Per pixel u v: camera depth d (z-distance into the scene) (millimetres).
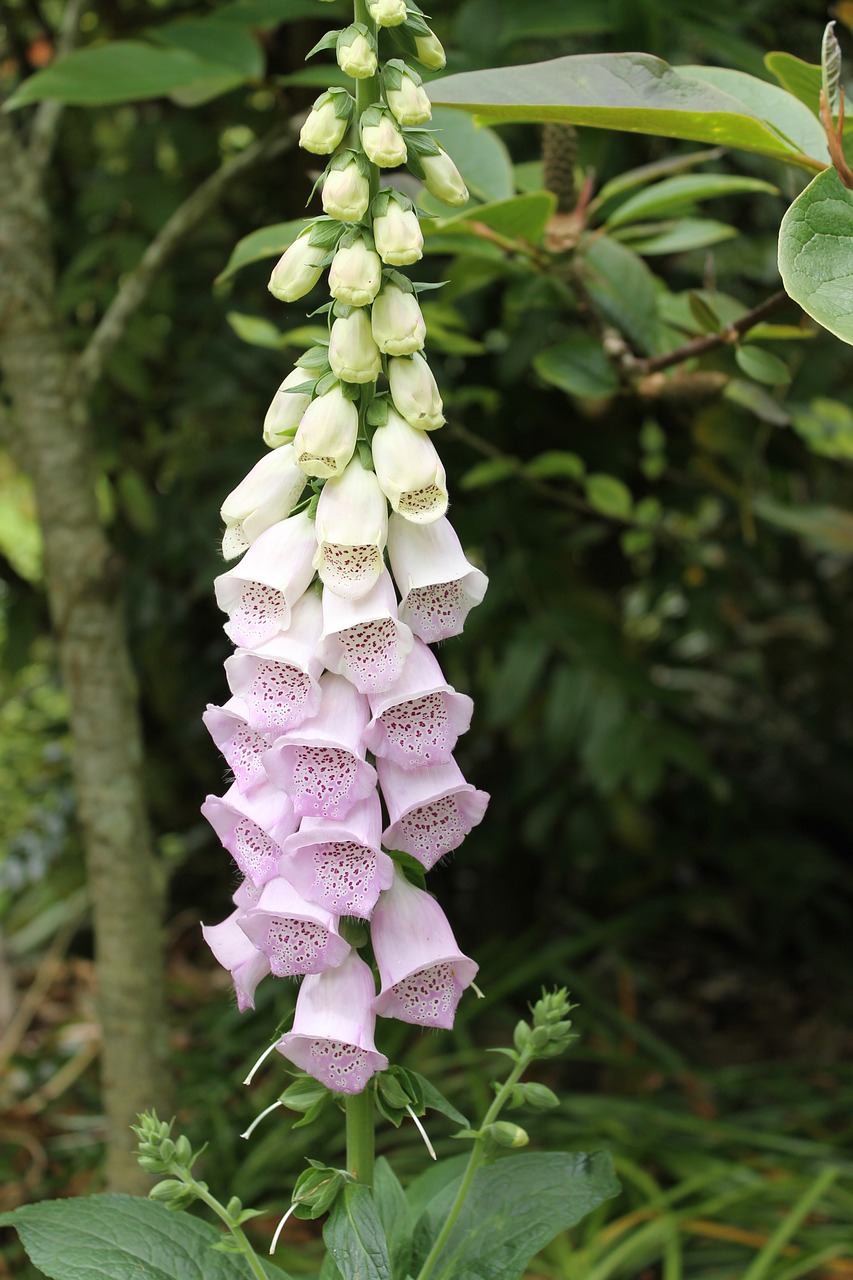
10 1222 583
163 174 1268
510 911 1553
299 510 577
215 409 1295
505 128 1146
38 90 814
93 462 985
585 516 1376
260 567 545
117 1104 958
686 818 1562
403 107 516
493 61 887
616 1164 1070
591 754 1227
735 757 1683
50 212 1348
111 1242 583
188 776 1608
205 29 847
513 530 1284
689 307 802
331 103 524
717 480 1138
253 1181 1071
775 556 1449
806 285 510
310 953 543
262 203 1340
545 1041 582
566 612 1266
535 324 1195
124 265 1196
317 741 534
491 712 1243
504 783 1507
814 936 1539
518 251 780
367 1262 539
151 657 1507
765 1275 928
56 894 1550
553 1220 602
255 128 1256
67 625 963
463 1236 605
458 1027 1296
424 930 558
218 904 1633
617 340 798
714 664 1645
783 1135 1195
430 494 536
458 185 538
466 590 549
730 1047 1412
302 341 900
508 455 1323
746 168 1150
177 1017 1417
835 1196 1052
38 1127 1213
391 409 534
